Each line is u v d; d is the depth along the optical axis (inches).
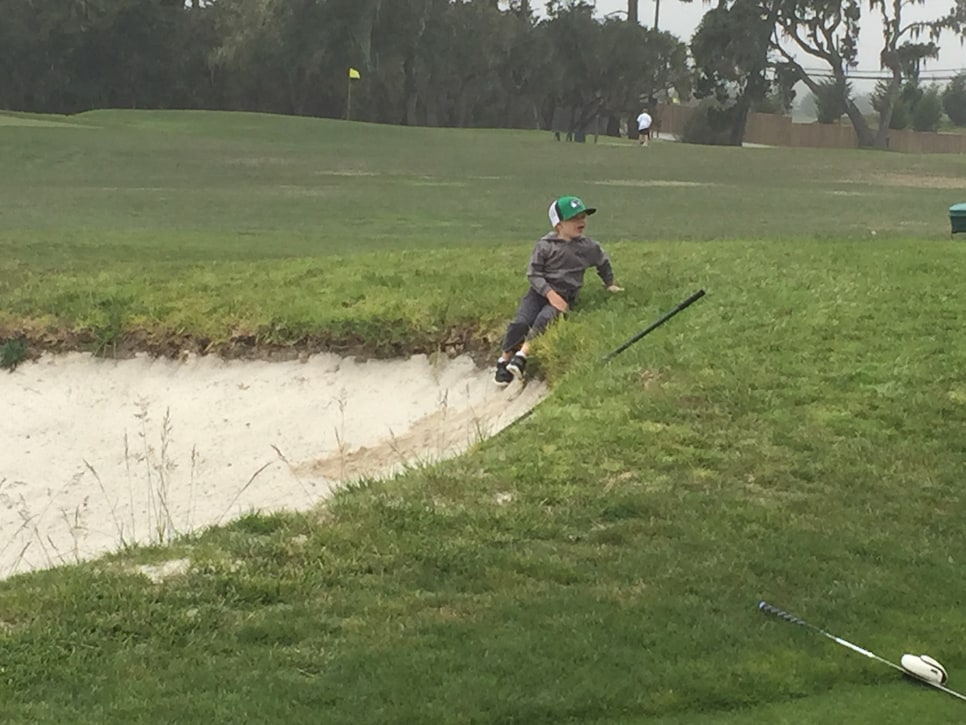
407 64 3206.2
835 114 3639.3
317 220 864.3
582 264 419.2
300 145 1779.0
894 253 481.1
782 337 378.9
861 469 290.8
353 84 3078.2
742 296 418.0
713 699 186.5
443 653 198.7
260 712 181.3
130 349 473.1
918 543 250.5
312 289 488.7
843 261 466.9
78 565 249.3
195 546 253.1
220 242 686.5
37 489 410.3
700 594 223.6
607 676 191.3
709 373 353.7
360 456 401.1
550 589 226.7
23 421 447.8
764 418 323.3
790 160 1782.7
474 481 287.7
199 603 222.8
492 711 181.3
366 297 470.3
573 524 261.6
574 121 3506.4
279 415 433.7
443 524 260.8
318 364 450.0
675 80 3489.2
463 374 427.8
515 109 3430.1
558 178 1320.1
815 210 978.7
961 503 272.5
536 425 328.5
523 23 3385.8
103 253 619.8
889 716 181.5
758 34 3351.4
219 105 3191.4
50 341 477.4
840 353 364.2
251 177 1261.1
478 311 440.1
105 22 3011.8
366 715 180.2
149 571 240.7
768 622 212.1
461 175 1336.1
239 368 457.4
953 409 324.5
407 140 1987.0
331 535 253.8
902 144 3690.9
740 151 2063.2
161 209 927.0
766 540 250.7
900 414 321.7
